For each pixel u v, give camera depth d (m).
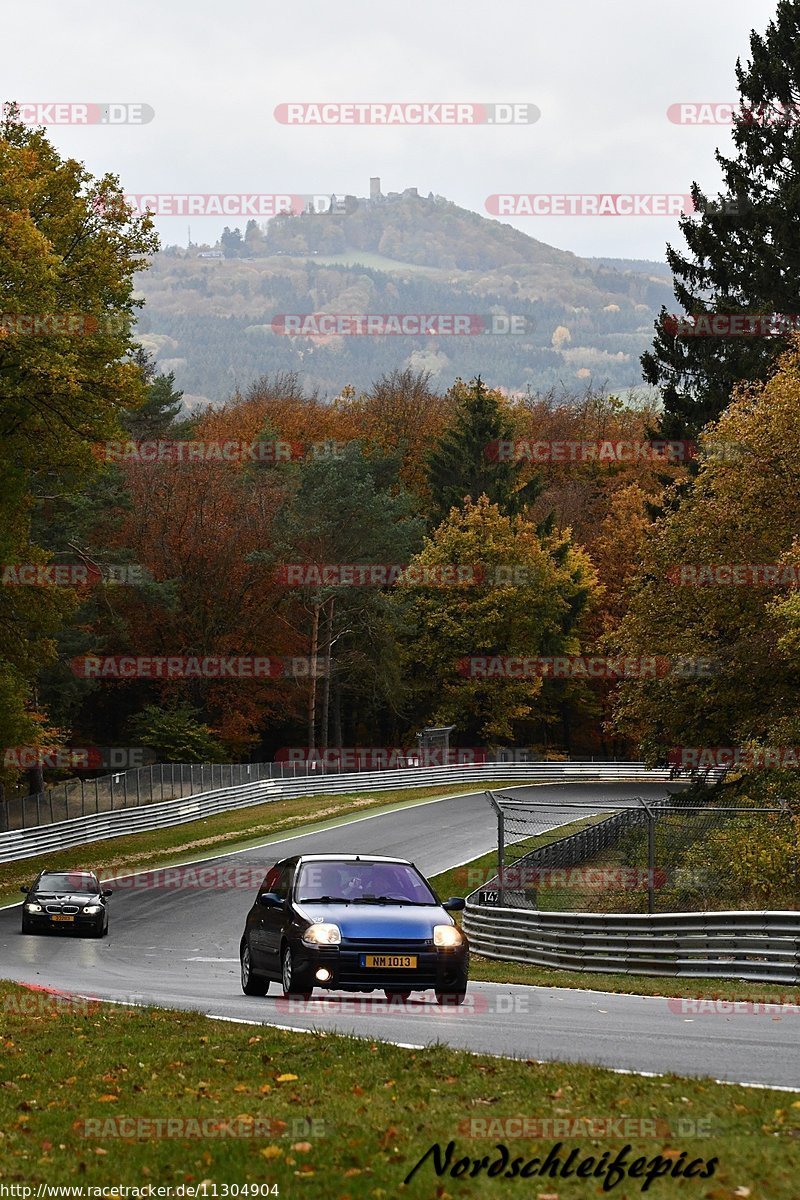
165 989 55.56
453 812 180.12
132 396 117.44
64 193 122.06
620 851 80.81
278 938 48.28
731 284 167.12
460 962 46.44
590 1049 34.22
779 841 70.50
